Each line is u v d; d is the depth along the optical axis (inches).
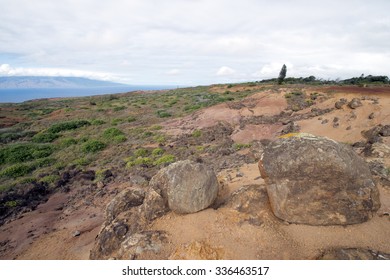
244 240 239.1
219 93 1888.5
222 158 602.9
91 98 2709.2
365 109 707.4
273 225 250.5
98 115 1514.5
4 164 709.9
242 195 291.4
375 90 1020.5
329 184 238.4
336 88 1153.4
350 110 745.6
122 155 748.0
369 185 239.9
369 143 543.5
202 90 2335.1
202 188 287.1
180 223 271.1
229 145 745.6
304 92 1135.6
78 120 1295.5
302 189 243.6
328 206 239.3
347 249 211.5
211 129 930.7
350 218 237.0
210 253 227.6
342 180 236.5
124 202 343.0
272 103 1072.8
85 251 333.1
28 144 862.5
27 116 1609.3
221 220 267.1
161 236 255.0
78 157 751.1
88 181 584.4
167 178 297.4
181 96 2009.1
